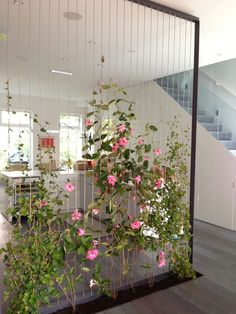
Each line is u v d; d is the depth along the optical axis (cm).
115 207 255
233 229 477
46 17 337
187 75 546
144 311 244
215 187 510
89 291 270
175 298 265
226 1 295
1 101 772
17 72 573
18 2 303
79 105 866
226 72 495
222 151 497
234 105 482
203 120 533
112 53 454
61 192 268
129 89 645
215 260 353
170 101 579
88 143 251
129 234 257
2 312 228
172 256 297
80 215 235
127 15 328
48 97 862
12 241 226
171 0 295
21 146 346
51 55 469
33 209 223
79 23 351
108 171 246
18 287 216
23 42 412
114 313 241
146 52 448
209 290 280
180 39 394
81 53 457
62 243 224
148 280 295
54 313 239
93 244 233
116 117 257
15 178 360
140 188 263
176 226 295
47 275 216
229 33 374
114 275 303
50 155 282
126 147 254
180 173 315
